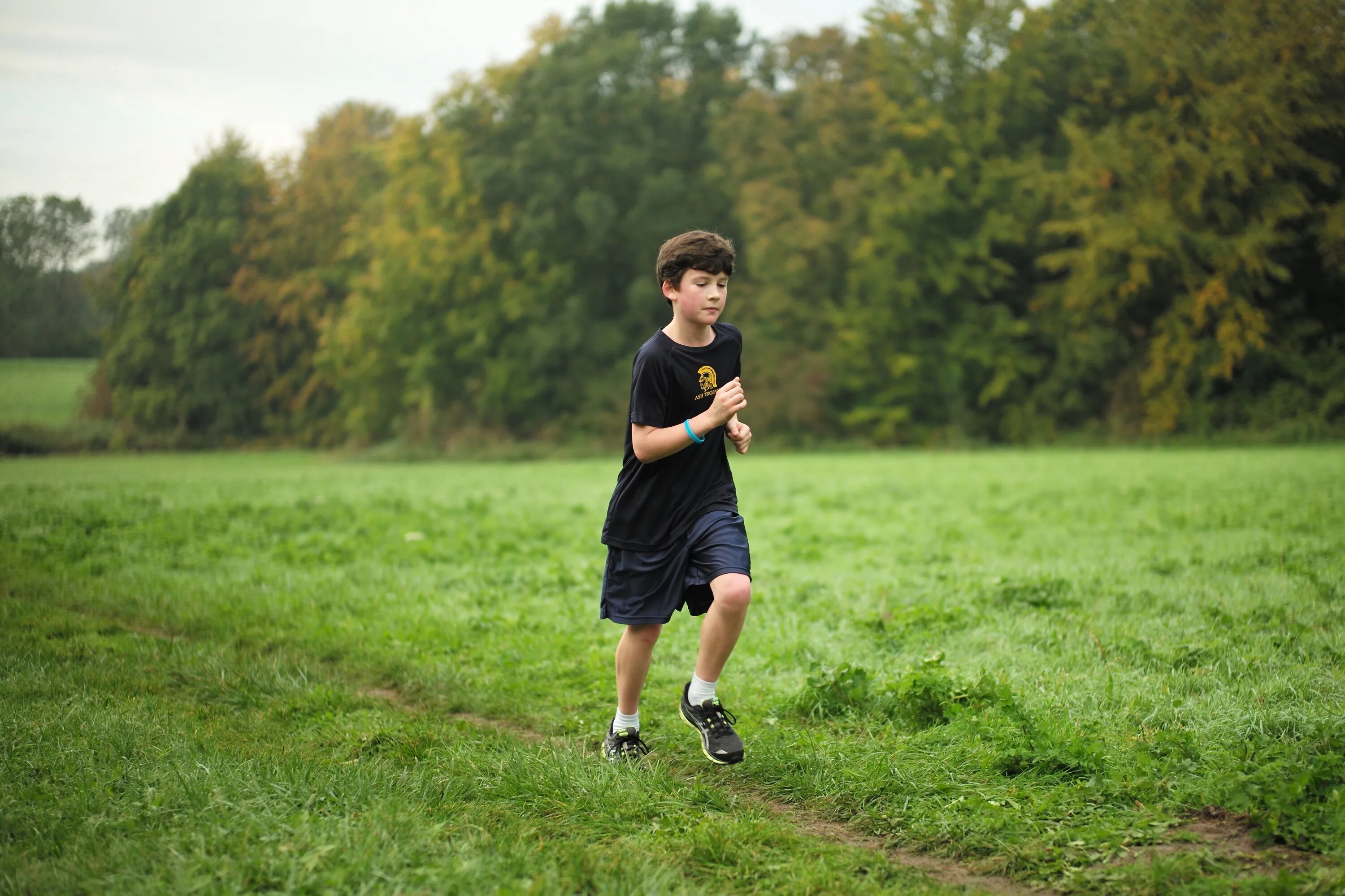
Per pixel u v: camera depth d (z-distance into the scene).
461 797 3.23
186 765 3.32
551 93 39.97
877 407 36.16
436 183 40.75
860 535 9.45
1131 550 7.90
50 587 7.20
